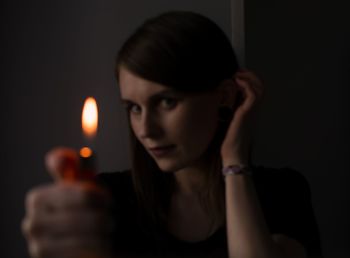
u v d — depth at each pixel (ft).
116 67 3.45
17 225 4.95
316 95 5.02
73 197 2.34
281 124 4.90
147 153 3.86
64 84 4.85
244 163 3.55
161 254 3.72
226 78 3.55
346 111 5.16
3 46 4.92
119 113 4.72
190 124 3.34
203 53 3.33
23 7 4.91
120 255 3.69
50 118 4.87
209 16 4.56
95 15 4.79
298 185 4.17
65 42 4.85
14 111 4.92
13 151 4.93
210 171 3.78
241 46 4.51
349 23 5.25
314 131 5.01
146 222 3.84
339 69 5.15
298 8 4.95
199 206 3.82
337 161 5.12
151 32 3.29
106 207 2.39
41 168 4.90
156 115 3.31
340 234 5.10
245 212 3.43
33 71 4.89
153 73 3.21
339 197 5.09
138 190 3.88
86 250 2.33
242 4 4.50
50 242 2.33
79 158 2.47
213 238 3.67
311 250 3.91
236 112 3.62
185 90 3.27
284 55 4.88
